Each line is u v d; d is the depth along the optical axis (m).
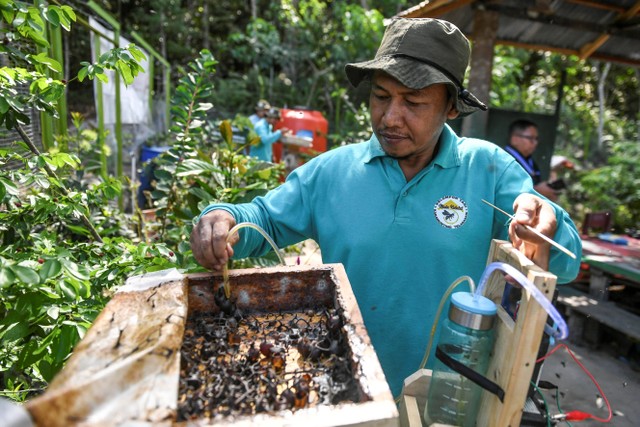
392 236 1.38
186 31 11.98
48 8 1.53
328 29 12.00
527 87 14.37
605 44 5.21
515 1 4.30
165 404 0.69
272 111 6.73
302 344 0.98
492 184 1.40
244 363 0.95
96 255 1.77
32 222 1.64
